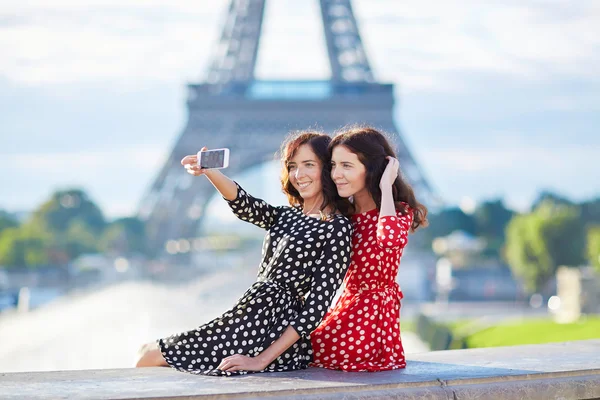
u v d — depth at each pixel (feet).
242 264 532.32
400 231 30.94
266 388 26.17
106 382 27.55
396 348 31.73
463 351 35.94
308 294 31.60
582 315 274.98
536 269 423.64
